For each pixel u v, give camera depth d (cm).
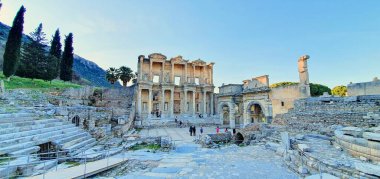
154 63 6097
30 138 1444
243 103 4197
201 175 1140
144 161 1480
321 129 1916
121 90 5462
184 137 3058
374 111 1762
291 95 2970
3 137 1310
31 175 1045
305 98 2505
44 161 1164
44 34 6066
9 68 3975
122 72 6950
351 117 1803
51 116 2083
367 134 1020
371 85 2058
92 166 1223
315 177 858
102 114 3148
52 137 1600
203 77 6575
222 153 1808
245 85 4222
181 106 6106
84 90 4700
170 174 1169
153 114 5731
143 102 5759
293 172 1152
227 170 1228
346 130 1282
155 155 1733
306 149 1206
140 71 5681
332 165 945
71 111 2336
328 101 2225
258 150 1892
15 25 4138
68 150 1548
